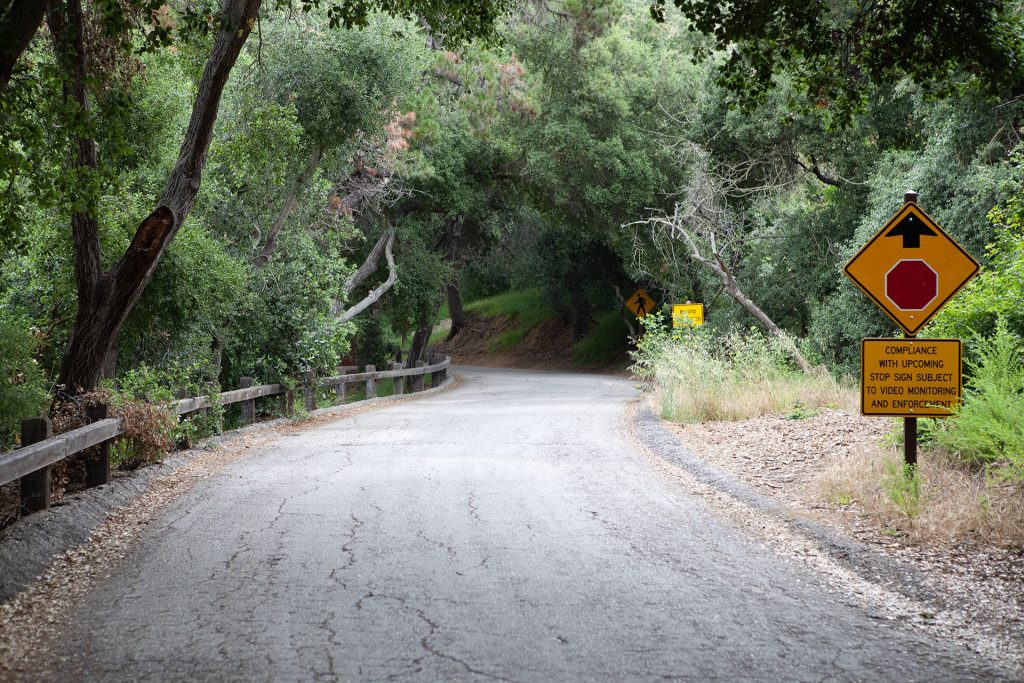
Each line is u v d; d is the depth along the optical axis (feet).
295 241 64.85
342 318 68.13
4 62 24.81
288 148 57.26
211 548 22.20
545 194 114.93
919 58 32.12
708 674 14.24
